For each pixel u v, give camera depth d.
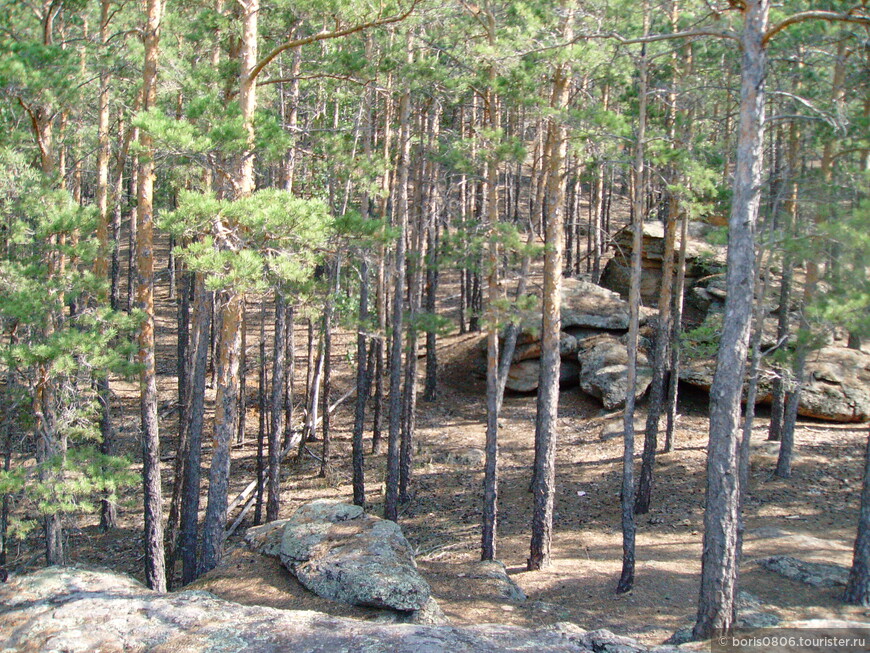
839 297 9.60
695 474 19.28
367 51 17.12
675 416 21.78
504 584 13.08
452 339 30.20
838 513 16.22
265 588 10.95
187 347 21.34
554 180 14.75
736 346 8.98
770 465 18.88
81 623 8.42
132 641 7.96
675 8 14.75
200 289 16.23
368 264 16.00
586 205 43.84
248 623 8.31
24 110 14.93
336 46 17.00
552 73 15.02
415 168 22.83
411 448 19.95
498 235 13.82
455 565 14.48
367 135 17.88
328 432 21.89
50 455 13.41
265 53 16.06
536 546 15.07
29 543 19.06
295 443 24.22
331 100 21.75
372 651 7.45
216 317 20.11
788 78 13.91
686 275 26.47
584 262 35.44
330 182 21.78
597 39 13.30
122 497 20.55
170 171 18.19
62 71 13.73
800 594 11.82
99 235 17.67
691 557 15.22
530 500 19.25
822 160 13.38
